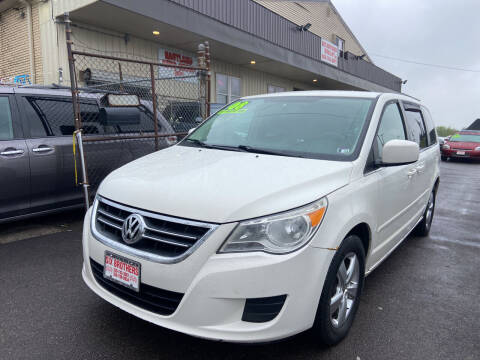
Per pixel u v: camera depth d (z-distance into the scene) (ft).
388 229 10.46
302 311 6.82
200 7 34.24
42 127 15.06
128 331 8.63
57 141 15.23
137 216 7.22
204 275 6.46
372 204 8.83
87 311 9.41
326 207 7.26
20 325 8.73
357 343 8.49
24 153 14.26
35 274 11.41
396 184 10.44
